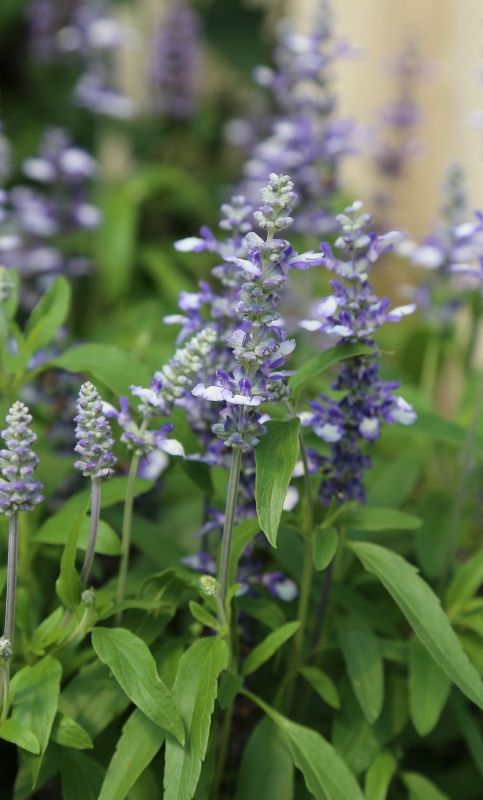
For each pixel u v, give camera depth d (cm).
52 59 220
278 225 98
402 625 117
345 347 104
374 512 107
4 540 110
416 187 200
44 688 102
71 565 103
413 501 128
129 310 167
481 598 111
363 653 108
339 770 104
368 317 104
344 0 205
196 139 220
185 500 126
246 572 110
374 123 203
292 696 111
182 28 197
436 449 131
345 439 106
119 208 182
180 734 99
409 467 121
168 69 199
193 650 102
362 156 195
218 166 227
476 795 114
